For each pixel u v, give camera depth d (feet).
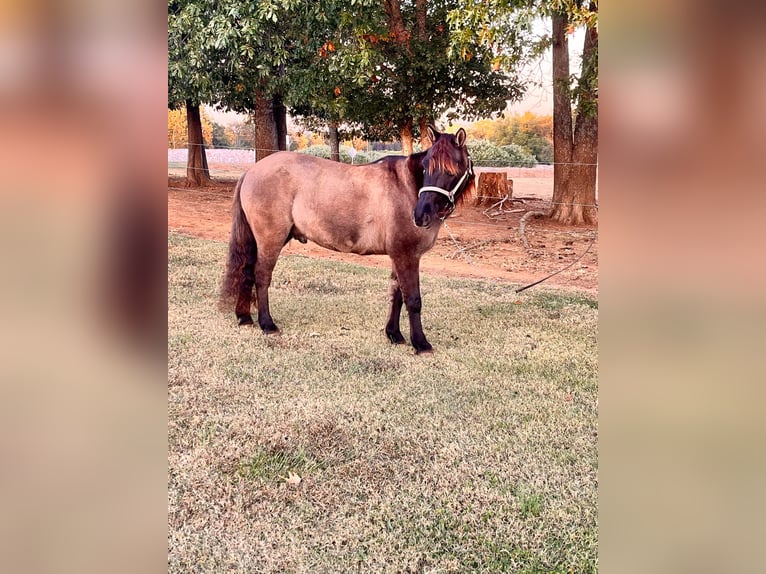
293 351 13.43
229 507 7.68
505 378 12.30
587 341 14.87
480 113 34.22
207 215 33.17
